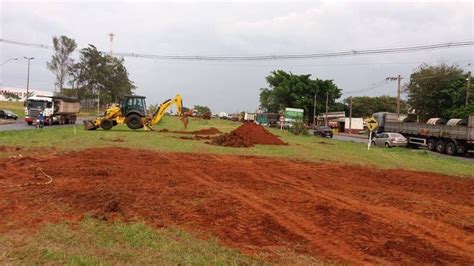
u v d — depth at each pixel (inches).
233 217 329.7
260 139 1160.8
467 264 247.4
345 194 454.0
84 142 928.3
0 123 1978.3
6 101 4581.7
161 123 2365.9
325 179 564.7
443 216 368.2
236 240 272.5
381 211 374.9
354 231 305.6
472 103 2043.6
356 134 3029.0
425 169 768.3
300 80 3799.2
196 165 634.2
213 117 5280.5
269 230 298.7
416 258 253.4
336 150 1067.9
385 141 1467.8
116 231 271.3
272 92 3946.9
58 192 385.4
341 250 262.2
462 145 1317.7
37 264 211.3
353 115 4237.2
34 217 298.8
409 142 1577.3
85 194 378.3
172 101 1596.9
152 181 471.2
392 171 697.0
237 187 462.3
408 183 570.6
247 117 3927.2
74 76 4315.9
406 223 335.6
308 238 283.7
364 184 540.7
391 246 273.1
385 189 507.8
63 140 960.3
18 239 249.0
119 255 228.1
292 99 3772.1
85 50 4362.7
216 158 749.9
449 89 2363.4
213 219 320.8
